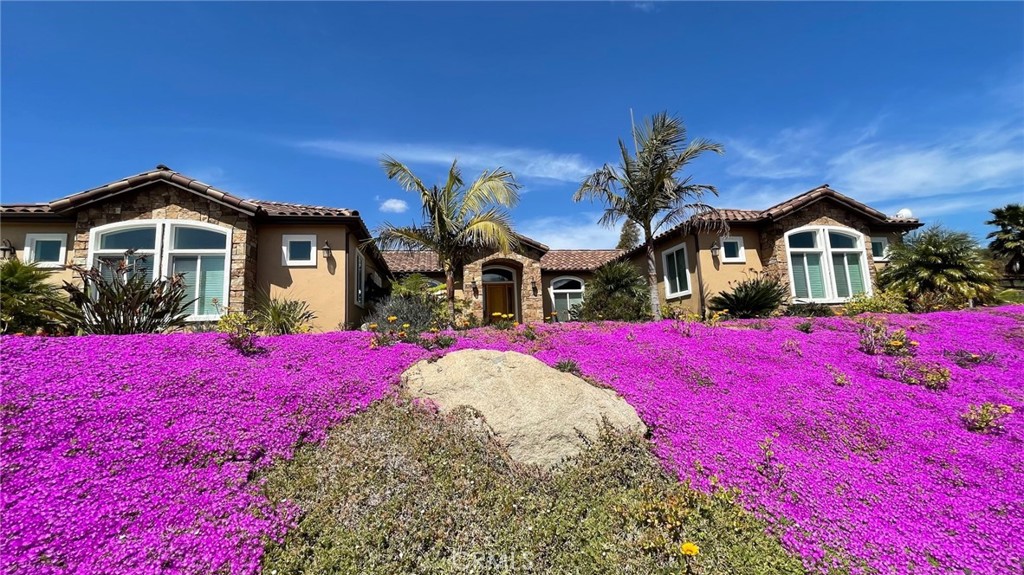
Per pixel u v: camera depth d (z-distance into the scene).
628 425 5.43
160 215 13.20
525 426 5.19
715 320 11.28
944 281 15.77
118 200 13.15
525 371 6.03
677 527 3.75
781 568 3.37
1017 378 7.62
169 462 4.31
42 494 3.61
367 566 3.40
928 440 5.40
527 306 19.28
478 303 18.66
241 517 3.70
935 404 6.51
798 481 4.42
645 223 14.88
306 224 14.59
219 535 3.47
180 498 3.87
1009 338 10.06
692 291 18.14
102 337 7.02
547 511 4.09
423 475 4.47
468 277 18.78
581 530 3.85
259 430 4.88
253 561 3.30
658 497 4.18
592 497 4.32
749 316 14.63
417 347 8.02
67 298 10.57
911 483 4.54
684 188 14.35
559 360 7.40
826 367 8.02
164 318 9.02
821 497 4.20
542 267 23.56
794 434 5.64
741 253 18.11
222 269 13.34
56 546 3.20
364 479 4.33
